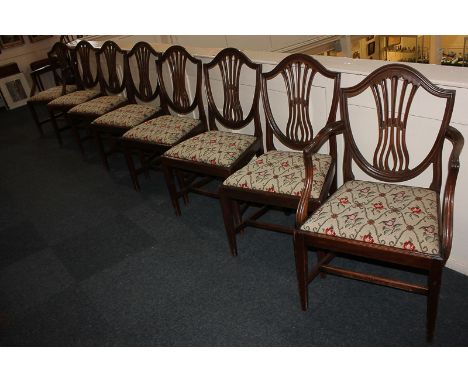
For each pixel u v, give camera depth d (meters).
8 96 5.50
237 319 1.71
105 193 2.93
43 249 2.39
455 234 1.66
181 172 2.54
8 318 1.91
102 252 2.28
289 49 5.23
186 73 2.64
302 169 1.75
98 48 3.18
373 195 1.52
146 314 1.81
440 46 3.43
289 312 1.70
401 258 1.31
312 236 1.45
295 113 1.84
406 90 1.54
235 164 1.97
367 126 1.73
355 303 1.68
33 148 4.00
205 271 2.00
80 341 1.72
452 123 1.46
